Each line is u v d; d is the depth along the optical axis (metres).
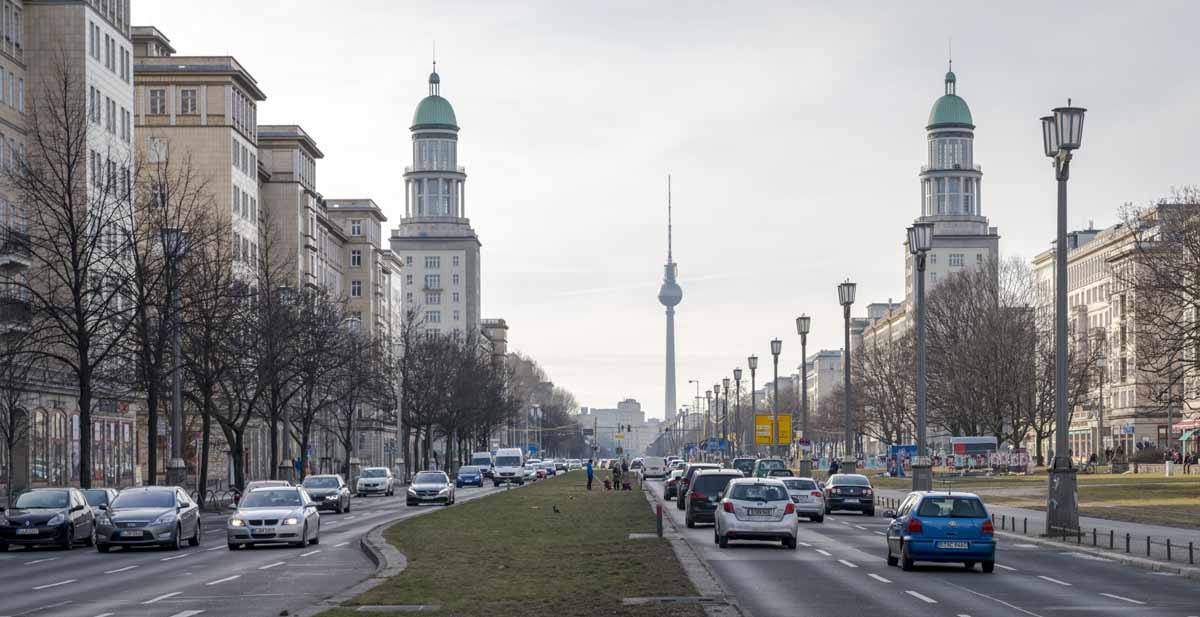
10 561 40.47
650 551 37.03
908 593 27.58
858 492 65.50
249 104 126.25
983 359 106.56
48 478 77.88
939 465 138.12
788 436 110.50
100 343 63.38
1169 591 28.14
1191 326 71.12
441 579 29.16
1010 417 110.75
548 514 61.44
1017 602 25.81
